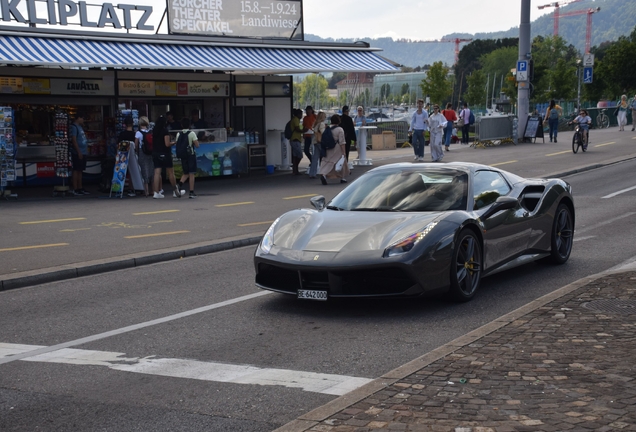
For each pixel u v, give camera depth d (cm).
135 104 2019
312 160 2042
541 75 7769
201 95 2131
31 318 689
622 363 455
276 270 684
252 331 617
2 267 898
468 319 634
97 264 910
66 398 466
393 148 3109
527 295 718
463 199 723
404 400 409
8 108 1627
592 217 1232
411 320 635
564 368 452
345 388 468
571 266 854
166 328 637
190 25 1986
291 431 376
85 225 1247
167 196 1692
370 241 650
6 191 1648
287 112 2316
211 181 2017
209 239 1091
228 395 462
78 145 1711
